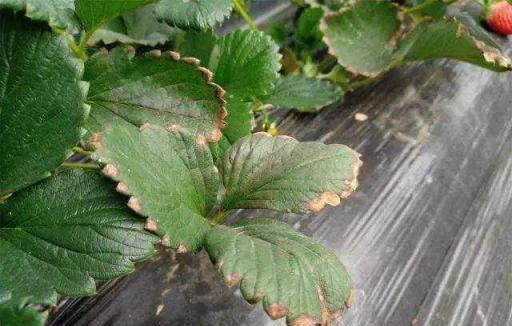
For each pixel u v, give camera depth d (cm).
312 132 50
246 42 42
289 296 30
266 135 36
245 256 31
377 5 51
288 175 35
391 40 52
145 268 39
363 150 49
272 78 42
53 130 32
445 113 53
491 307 44
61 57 32
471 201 48
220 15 38
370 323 39
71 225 31
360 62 51
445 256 44
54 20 33
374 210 45
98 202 32
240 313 37
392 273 42
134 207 31
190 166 34
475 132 52
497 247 47
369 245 43
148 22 46
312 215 43
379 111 52
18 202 32
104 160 31
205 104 38
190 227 33
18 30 32
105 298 37
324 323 30
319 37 56
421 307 41
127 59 37
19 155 32
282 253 32
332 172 34
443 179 48
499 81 57
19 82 32
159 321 37
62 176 32
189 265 39
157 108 38
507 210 50
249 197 35
